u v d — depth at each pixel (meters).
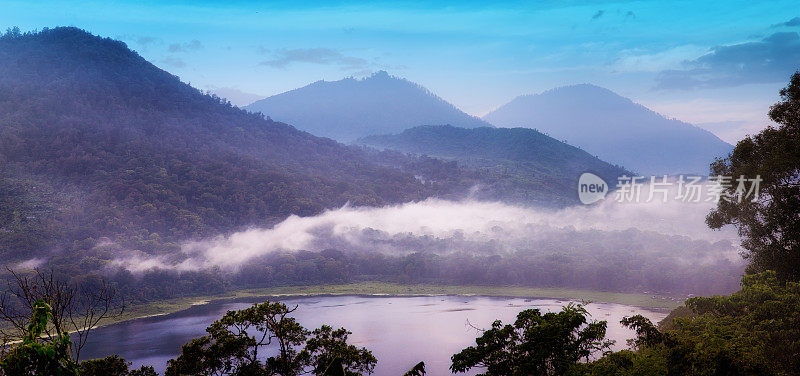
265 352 79.88
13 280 139.25
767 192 30.11
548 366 16.97
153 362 98.00
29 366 14.01
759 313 21.50
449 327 122.44
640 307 150.62
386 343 107.06
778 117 30.75
